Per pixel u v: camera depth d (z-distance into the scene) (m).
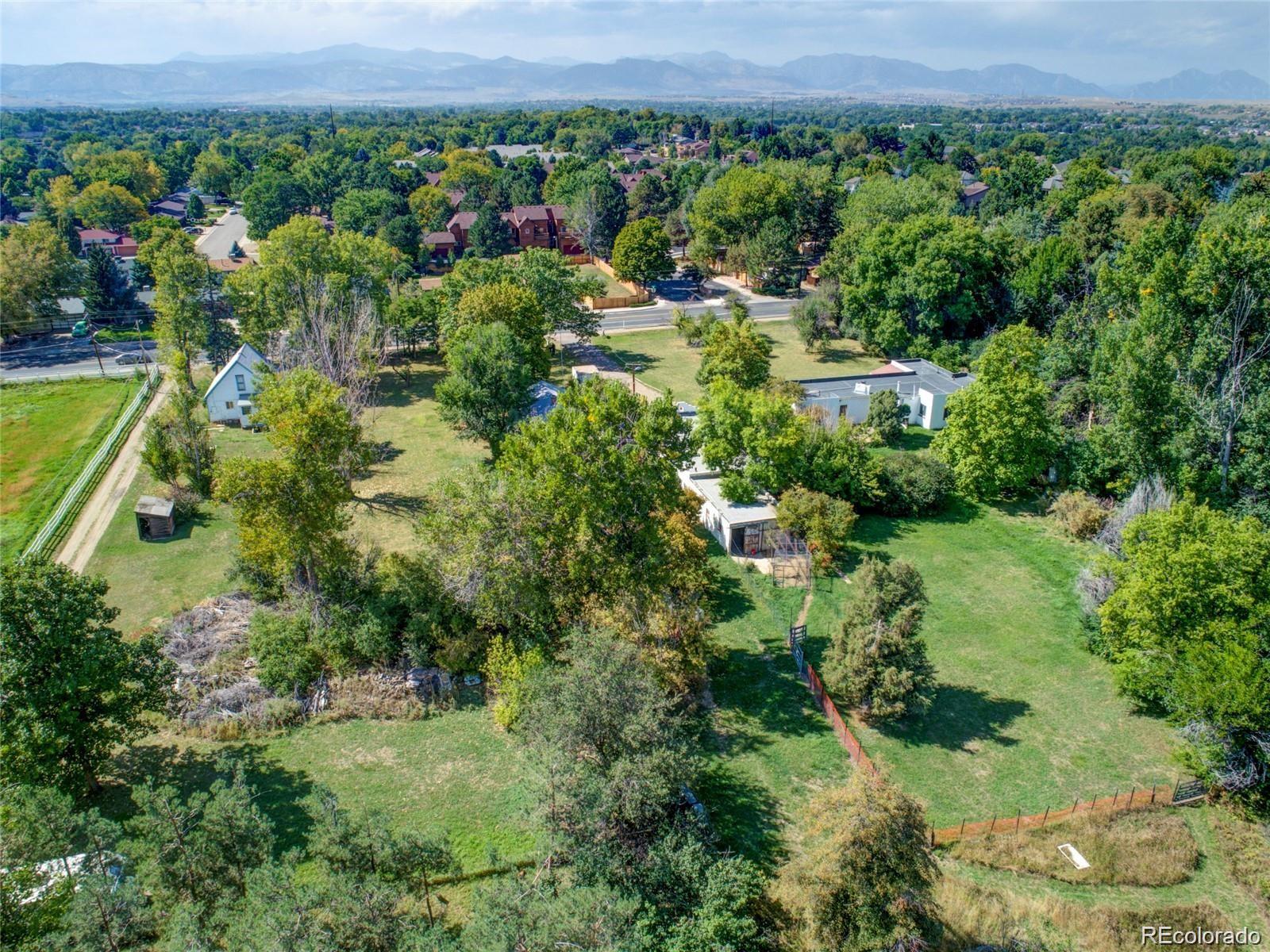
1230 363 46.88
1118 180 120.94
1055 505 47.94
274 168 162.12
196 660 34.78
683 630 33.88
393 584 36.59
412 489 53.03
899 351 77.62
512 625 35.06
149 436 50.06
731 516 45.47
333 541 36.81
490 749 31.02
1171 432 46.00
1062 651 36.66
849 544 45.75
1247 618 30.39
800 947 22.09
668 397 36.19
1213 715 27.91
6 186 183.62
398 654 35.22
